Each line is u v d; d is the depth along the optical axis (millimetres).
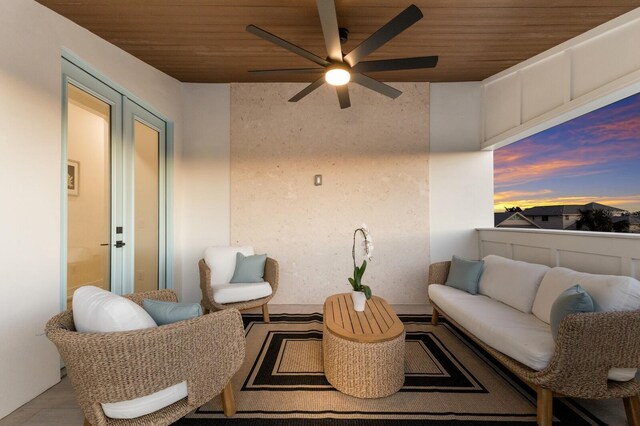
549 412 1558
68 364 1241
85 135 2449
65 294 2154
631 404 1544
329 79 2338
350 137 3842
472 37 2650
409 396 1848
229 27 2518
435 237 3828
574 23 2412
